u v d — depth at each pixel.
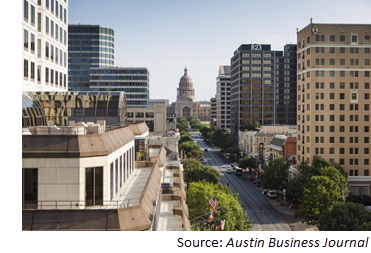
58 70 68.94
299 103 111.62
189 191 55.50
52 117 62.72
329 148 101.69
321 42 102.50
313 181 75.06
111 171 25.58
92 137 23.64
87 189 23.09
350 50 102.88
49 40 63.03
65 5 72.56
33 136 22.69
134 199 25.36
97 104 67.06
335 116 102.06
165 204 42.78
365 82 102.94
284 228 74.50
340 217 56.44
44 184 22.36
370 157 101.94
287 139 116.00
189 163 118.38
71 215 20.55
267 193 105.38
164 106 154.00
